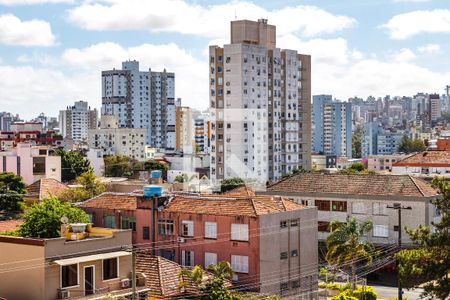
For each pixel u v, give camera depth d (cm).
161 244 6700
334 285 7081
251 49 18462
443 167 12412
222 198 6662
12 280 4544
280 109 19425
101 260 4662
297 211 6669
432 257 5319
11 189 10406
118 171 19575
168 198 6881
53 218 5488
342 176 9612
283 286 6456
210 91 18638
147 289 4912
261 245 6222
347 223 7256
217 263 6112
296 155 19925
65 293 4447
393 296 7450
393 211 8944
